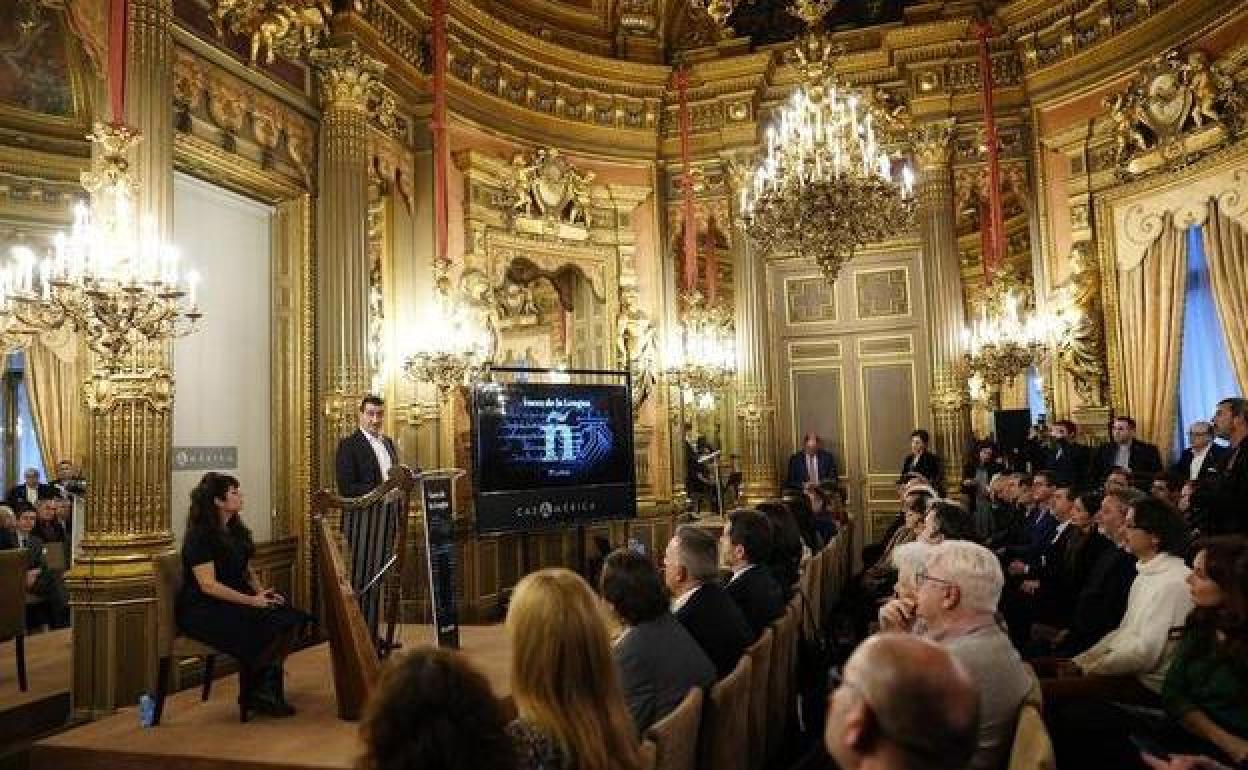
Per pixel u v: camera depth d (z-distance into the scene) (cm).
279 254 830
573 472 980
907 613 335
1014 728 269
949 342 1086
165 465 618
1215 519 585
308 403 830
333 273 846
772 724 405
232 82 761
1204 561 321
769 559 511
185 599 485
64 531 907
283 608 496
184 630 481
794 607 478
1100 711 354
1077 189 1032
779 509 569
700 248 1293
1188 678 324
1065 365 1030
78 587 584
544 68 1131
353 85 865
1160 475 730
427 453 945
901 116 1131
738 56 1183
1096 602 504
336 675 481
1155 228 954
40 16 805
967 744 137
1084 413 1005
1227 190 880
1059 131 1055
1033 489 779
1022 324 1000
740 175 1175
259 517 792
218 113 743
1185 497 636
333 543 502
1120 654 390
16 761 513
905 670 139
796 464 1147
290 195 829
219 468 751
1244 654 313
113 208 552
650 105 1208
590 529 1119
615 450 1020
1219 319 891
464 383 959
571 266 1152
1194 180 915
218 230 770
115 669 579
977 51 1105
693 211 1105
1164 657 381
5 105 876
